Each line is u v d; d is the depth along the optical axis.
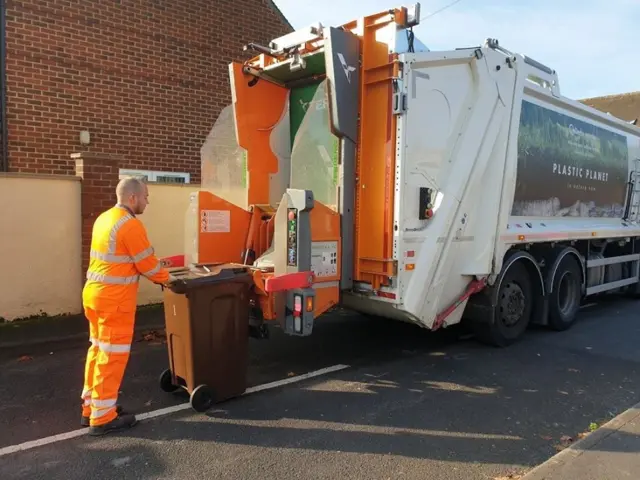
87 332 6.62
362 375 5.41
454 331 7.21
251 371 5.49
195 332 4.26
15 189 6.84
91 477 3.36
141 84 9.43
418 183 5.11
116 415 4.05
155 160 9.68
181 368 4.45
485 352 6.32
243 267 4.68
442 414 4.44
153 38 9.54
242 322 4.58
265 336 4.93
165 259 5.70
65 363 5.66
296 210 4.66
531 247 7.11
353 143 5.17
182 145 10.03
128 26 9.21
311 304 4.66
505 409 4.57
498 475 3.46
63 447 3.77
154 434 3.98
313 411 4.45
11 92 8.06
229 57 10.63
